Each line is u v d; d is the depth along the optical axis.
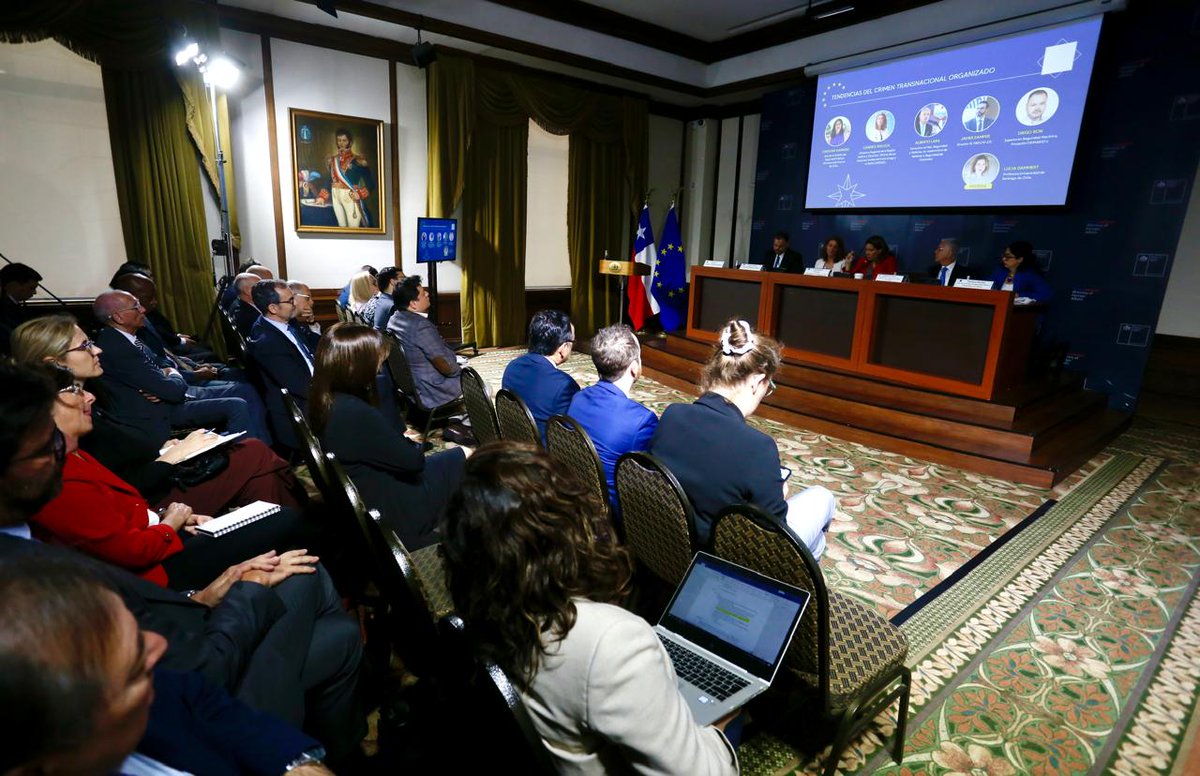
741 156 7.84
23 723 0.43
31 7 3.99
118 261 4.84
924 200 5.76
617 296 7.95
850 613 1.53
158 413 2.57
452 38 5.53
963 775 1.51
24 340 1.95
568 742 0.79
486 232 6.60
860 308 4.42
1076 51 4.70
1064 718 1.71
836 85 6.24
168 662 0.97
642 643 0.76
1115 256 4.83
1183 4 4.35
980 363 3.91
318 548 1.98
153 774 0.63
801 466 3.70
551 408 2.36
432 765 1.37
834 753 1.36
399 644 1.80
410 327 3.55
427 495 2.03
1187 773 1.54
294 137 5.36
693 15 6.12
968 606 2.26
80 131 4.55
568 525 0.75
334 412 1.84
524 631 0.74
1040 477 3.41
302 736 0.80
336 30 5.39
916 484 3.44
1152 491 3.38
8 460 1.01
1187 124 4.42
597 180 7.32
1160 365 5.94
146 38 4.49
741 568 1.22
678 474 1.56
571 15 5.92
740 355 1.68
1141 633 2.11
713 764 0.79
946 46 5.37
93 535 1.36
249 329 3.89
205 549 1.67
